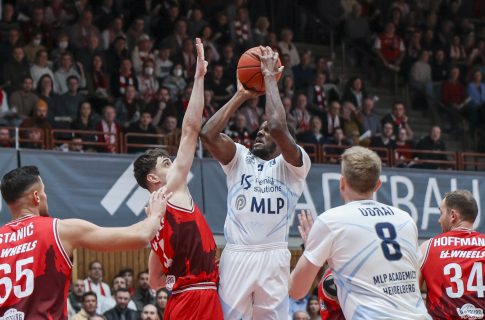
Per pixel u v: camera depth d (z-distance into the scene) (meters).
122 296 18.69
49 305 7.31
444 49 30.95
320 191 20.84
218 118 8.70
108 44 25.23
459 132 28.52
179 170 8.48
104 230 7.48
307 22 30.97
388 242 7.51
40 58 23.11
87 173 18.81
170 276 8.43
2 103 21.75
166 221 8.38
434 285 9.40
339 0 30.95
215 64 25.72
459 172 22.25
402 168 21.80
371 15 31.02
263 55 8.67
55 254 7.39
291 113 25.00
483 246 9.37
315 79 26.72
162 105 23.23
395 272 7.47
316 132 24.31
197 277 8.36
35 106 21.33
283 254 8.62
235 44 27.02
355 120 25.97
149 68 24.42
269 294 8.52
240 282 8.52
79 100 22.80
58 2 25.48
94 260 22.41
